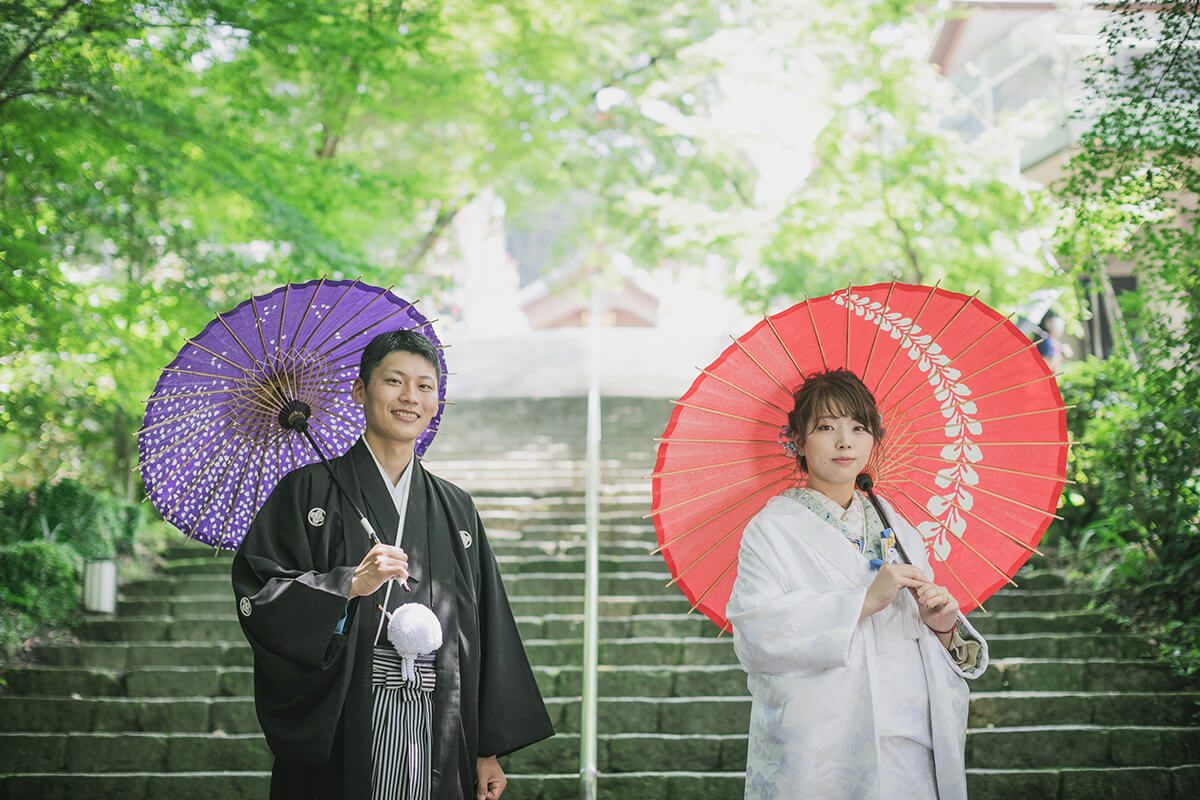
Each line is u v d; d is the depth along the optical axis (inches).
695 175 523.5
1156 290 243.1
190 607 276.5
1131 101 221.9
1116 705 212.4
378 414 133.1
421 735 126.0
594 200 617.6
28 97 245.4
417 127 453.4
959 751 118.6
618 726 220.2
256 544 130.2
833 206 359.6
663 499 134.1
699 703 221.0
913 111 376.8
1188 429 237.6
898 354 133.0
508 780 202.4
